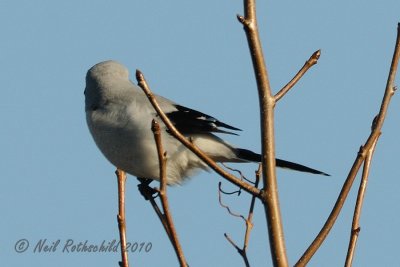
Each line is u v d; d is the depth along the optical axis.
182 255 5.86
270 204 6.00
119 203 7.50
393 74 6.74
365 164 6.52
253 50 6.16
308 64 6.36
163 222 7.15
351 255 6.27
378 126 6.56
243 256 6.88
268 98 6.15
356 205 6.44
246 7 6.20
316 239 6.05
